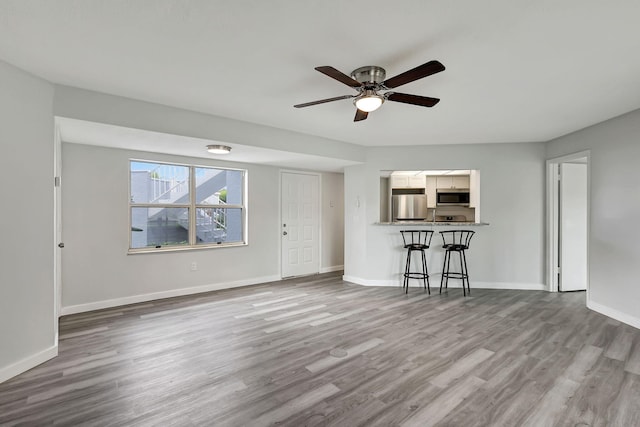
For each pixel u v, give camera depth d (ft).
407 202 23.54
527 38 6.66
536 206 16.29
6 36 6.59
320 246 21.01
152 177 14.92
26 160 8.16
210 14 5.87
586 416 6.33
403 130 14.07
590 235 13.04
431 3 5.53
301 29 6.36
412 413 6.44
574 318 12.01
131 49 7.16
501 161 16.55
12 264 7.84
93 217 13.00
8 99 7.73
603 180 12.42
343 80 7.15
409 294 15.61
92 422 6.17
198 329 10.96
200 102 10.57
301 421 6.20
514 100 10.27
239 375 7.93
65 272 12.42
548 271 16.05
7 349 7.71
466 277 16.33
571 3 5.50
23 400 6.86
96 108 9.59
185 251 15.47
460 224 16.69
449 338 10.16
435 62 6.08
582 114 11.60
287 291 16.20
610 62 7.72
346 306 13.61
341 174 22.27
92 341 9.94
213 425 6.10
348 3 5.54
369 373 8.01
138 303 13.99
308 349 9.37
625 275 11.42
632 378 7.73
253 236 17.83
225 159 16.26
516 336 10.31
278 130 13.74
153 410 6.54
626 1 5.42
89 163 12.89
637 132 10.97
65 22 6.12
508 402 6.80
